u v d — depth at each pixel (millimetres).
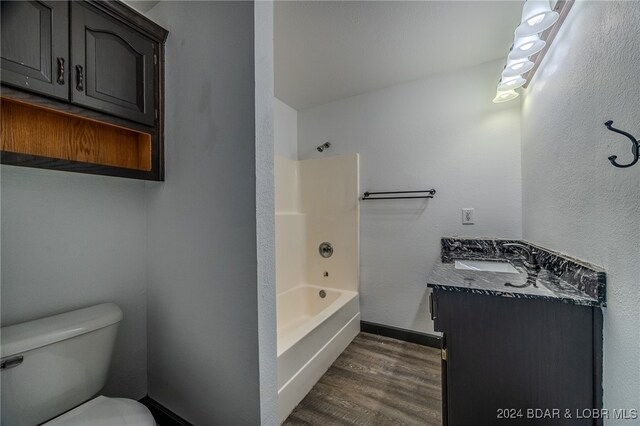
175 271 1344
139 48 1246
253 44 1043
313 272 2662
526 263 1661
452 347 1049
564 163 1172
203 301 1226
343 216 2516
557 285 1048
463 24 1563
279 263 2439
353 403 1511
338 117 2576
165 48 1355
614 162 729
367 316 2418
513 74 1341
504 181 1933
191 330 1277
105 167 1146
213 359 1191
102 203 1344
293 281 2604
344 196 2512
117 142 1374
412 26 1580
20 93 895
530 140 1660
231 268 1122
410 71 2090
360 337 2324
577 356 897
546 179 1394
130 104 1210
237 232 1100
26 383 960
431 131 2174
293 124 2758
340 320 2068
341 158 2525
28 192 1124
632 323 742
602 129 887
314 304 2586
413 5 1418
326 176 2600
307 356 1618
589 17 961
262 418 1062
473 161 2031
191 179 1258
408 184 2262
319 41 1716
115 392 1369
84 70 1047
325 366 1815
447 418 1054
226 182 1128
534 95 1573
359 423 1367
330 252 2576
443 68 2051
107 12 1123
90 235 1303
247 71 1059
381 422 1370
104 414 985
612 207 833
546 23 967
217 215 1163
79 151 1244
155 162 1336
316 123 2691
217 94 1148
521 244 1811
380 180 2381
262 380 1064
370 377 1749
